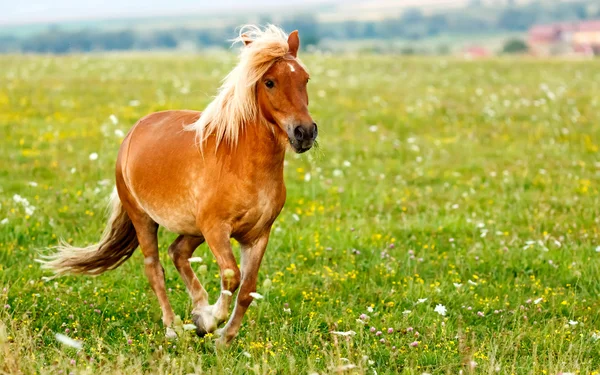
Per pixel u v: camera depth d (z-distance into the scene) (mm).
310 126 7129
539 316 9094
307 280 9977
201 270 6949
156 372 6758
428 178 16312
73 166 15797
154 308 8922
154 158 8070
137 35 146250
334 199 14297
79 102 23828
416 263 10602
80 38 121375
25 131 19344
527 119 23234
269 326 8508
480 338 8422
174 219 8008
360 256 11117
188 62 36469
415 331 8438
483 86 29875
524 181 15914
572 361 7605
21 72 30484
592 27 130250
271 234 11695
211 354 7531
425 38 193625
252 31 7703
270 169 7527
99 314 8656
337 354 7109
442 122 22672
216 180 7473
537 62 39719
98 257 8961
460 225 12609
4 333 7121
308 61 37125
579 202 14266
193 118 8211
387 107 24641
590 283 10234
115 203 8922
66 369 6812
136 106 23438
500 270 10703
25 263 10234
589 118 23312
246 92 7320
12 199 12953
